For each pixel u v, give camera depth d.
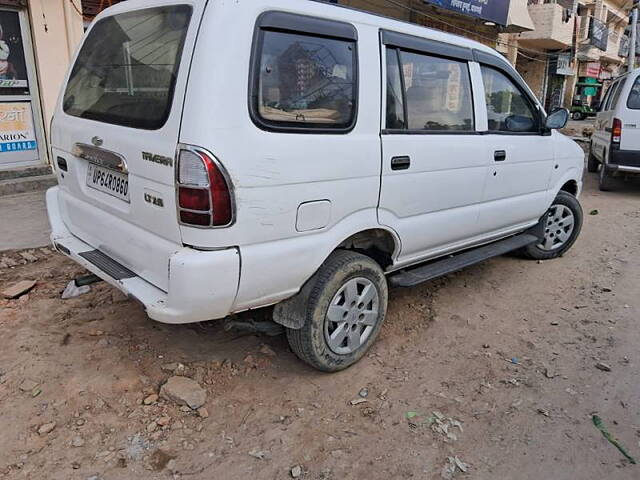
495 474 2.49
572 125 25.17
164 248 2.53
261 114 2.48
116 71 2.87
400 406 2.95
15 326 3.53
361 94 2.92
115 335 3.46
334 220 2.88
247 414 2.82
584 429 2.82
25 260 4.63
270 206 2.53
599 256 5.60
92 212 3.10
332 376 3.19
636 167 8.48
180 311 2.46
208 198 2.33
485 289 4.61
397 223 3.28
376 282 3.25
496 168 4.01
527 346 3.66
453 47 3.58
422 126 3.37
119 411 2.78
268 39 2.51
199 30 2.37
